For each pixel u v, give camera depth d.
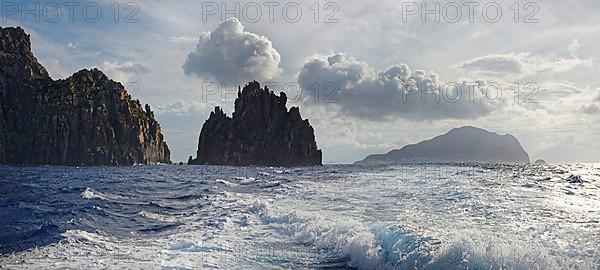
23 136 109.62
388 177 28.38
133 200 20.98
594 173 30.84
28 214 16.09
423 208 14.62
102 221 14.72
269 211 16.00
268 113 113.94
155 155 127.56
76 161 107.88
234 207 17.66
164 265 9.33
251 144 110.75
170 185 30.28
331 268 9.33
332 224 12.38
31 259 9.77
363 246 9.88
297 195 20.98
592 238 9.04
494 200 15.34
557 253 7.96
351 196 19.53
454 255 8.24
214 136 115.44
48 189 27.09
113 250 10.71
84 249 10.73
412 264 8.55
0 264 9.38
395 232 10.21
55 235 12.02
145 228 13.81
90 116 112.12
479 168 37.41
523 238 9.22
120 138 116.50
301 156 110.50
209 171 56.53
